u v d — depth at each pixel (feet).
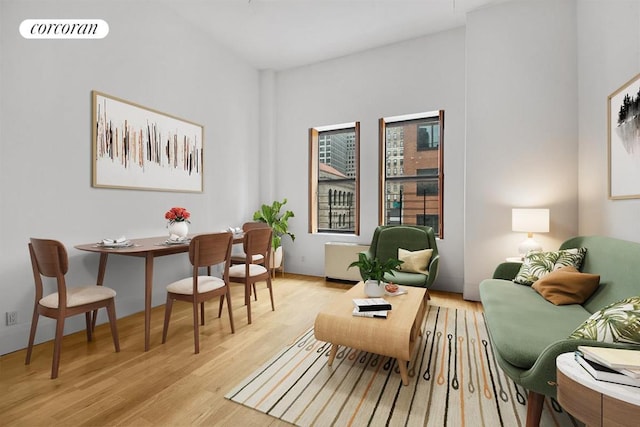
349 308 6.82
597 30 8.64
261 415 5.04
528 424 4.50
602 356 3.31
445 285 12.70
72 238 8.43
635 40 6.93
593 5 8.86
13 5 7.29
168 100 11.24
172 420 4.90
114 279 9.53
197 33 12.46
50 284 7.96
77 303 6.51
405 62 13.44
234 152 14.64
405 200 14.38
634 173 6.92
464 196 12.09
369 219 14.30
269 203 16.30
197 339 7.26
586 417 3.21
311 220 15.90
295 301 11.34
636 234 6.86
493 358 6.93
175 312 10.15
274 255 14.78
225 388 5.79
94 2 8.87
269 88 16.26
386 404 5.30
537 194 10.41
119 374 6.26
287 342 7.82
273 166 16.55
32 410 5.11
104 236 9.20
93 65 8.88
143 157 10.30
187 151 12.02
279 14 11.57
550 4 10.25
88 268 8.79
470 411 5.10
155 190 10.73
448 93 12.59
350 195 15.66
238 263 12.22
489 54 11.02
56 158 8.08
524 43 10.56
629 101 7.08
